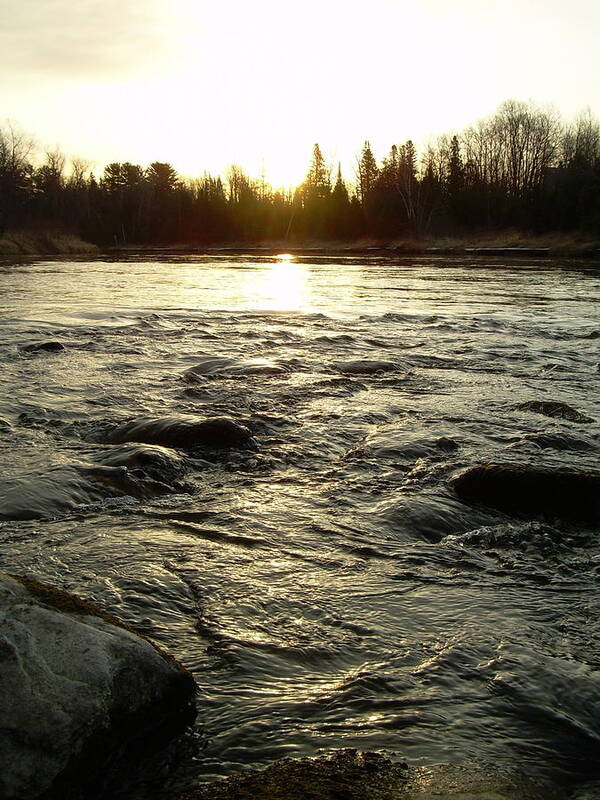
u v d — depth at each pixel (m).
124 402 8.18
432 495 5.37
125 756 2.51
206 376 9.58
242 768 2.51
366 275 33.09
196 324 14.87
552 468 5.40
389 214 81.38
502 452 6.47
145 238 97.56
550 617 3.66
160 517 4.93
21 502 5.03
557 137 90.94
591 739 2.71
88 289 23.94
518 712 2.86
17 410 7.71
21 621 2.62
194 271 36.75
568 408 7.89
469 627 3.54
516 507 5.14
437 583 4.03
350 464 6.14
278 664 3.17
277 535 4.66
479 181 80.81
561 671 3.14
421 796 2.30
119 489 5.39
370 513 5.05
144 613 3.59
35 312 16.52
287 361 10.53
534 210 64.12
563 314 17.20
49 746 2.27
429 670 3.14
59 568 4.08
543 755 2.61
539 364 10.90
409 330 14.38
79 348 11.66
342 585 3.97
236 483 5.66
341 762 2.52
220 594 3.82
